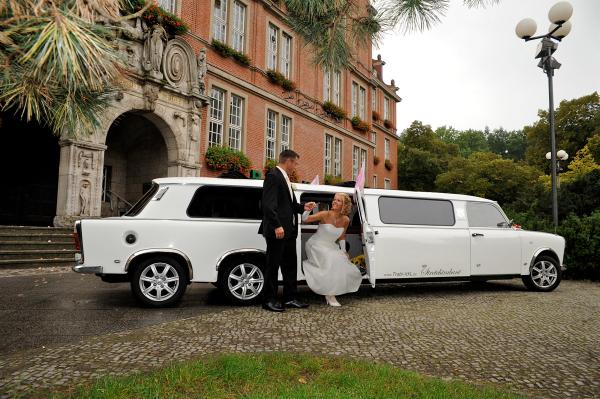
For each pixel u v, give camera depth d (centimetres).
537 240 787
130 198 1623
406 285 846
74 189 1160
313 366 319
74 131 254
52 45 191
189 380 281
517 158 9569
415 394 273
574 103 4431
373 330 457
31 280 786
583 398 292
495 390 292
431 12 347
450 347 403
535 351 399
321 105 2420
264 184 542
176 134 1462
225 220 584
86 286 734
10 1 194
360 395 266
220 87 1705
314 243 598
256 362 316
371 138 3116
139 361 336
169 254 568
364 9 399
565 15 1052
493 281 927
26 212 1408
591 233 1001
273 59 2078
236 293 584
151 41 1353
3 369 316
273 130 2050
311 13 387
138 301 586
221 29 1780
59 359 340
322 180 2388
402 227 688
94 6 219
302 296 673
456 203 743
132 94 1306
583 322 530
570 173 3150
